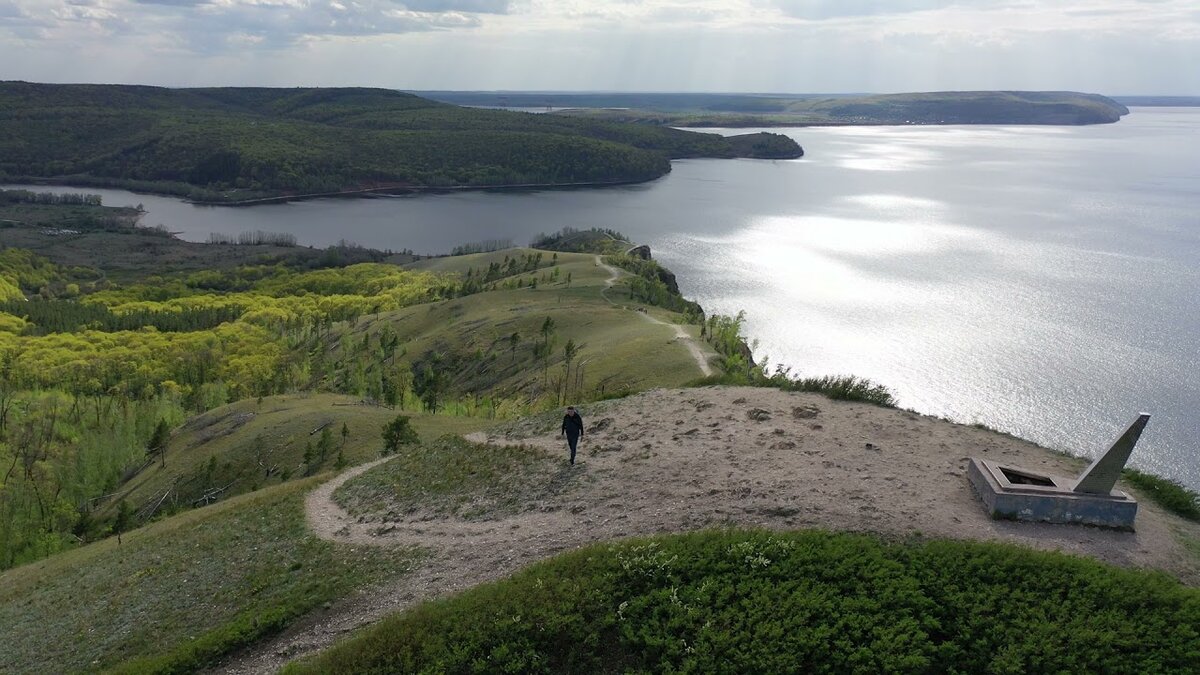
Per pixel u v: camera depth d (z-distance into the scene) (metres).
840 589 27.77
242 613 37.12
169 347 180.00
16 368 164.75
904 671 24.36
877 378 154.12
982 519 31.48
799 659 25.28
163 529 56.84
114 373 163.25
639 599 28.56
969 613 26.05
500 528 38.03
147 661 33.72
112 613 42.00
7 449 113.12
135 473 102.62
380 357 152.75
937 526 30.86
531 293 185.50
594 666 26.91
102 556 53.94
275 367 164.12
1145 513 32.69
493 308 176.62
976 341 174.62
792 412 44.06
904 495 33.44
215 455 92.38
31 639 41.91
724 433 42.31
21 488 99.69
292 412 101.88
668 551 30.70
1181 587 26.41
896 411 43.88
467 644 28.31
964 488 34.03
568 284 193.50
